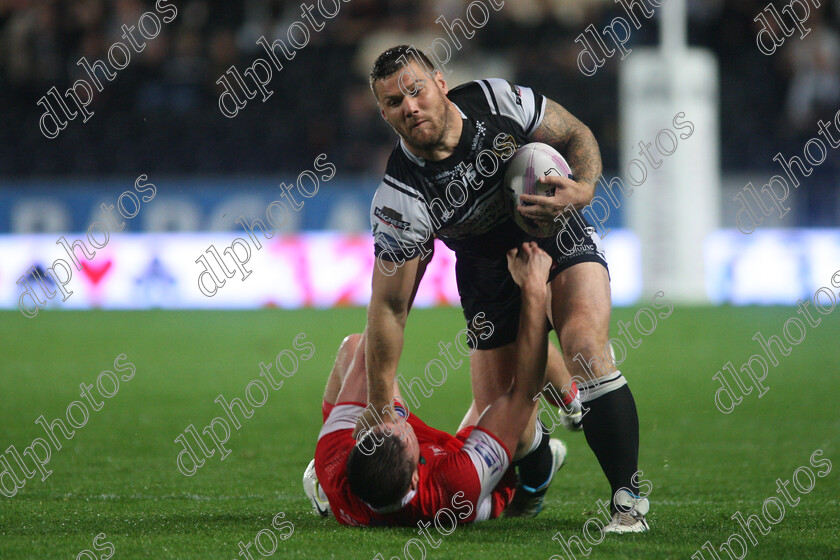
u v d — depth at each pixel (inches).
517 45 2133.4
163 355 1199.6
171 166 1994.3
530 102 477.7
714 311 1565.0
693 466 628.4
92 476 590.6
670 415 821.2
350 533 425.1
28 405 869.2
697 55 1640.0
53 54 2118.6
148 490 548.1
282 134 2038.6
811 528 439.2
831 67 2086.6
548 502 527.2
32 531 434.9
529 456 463.8
